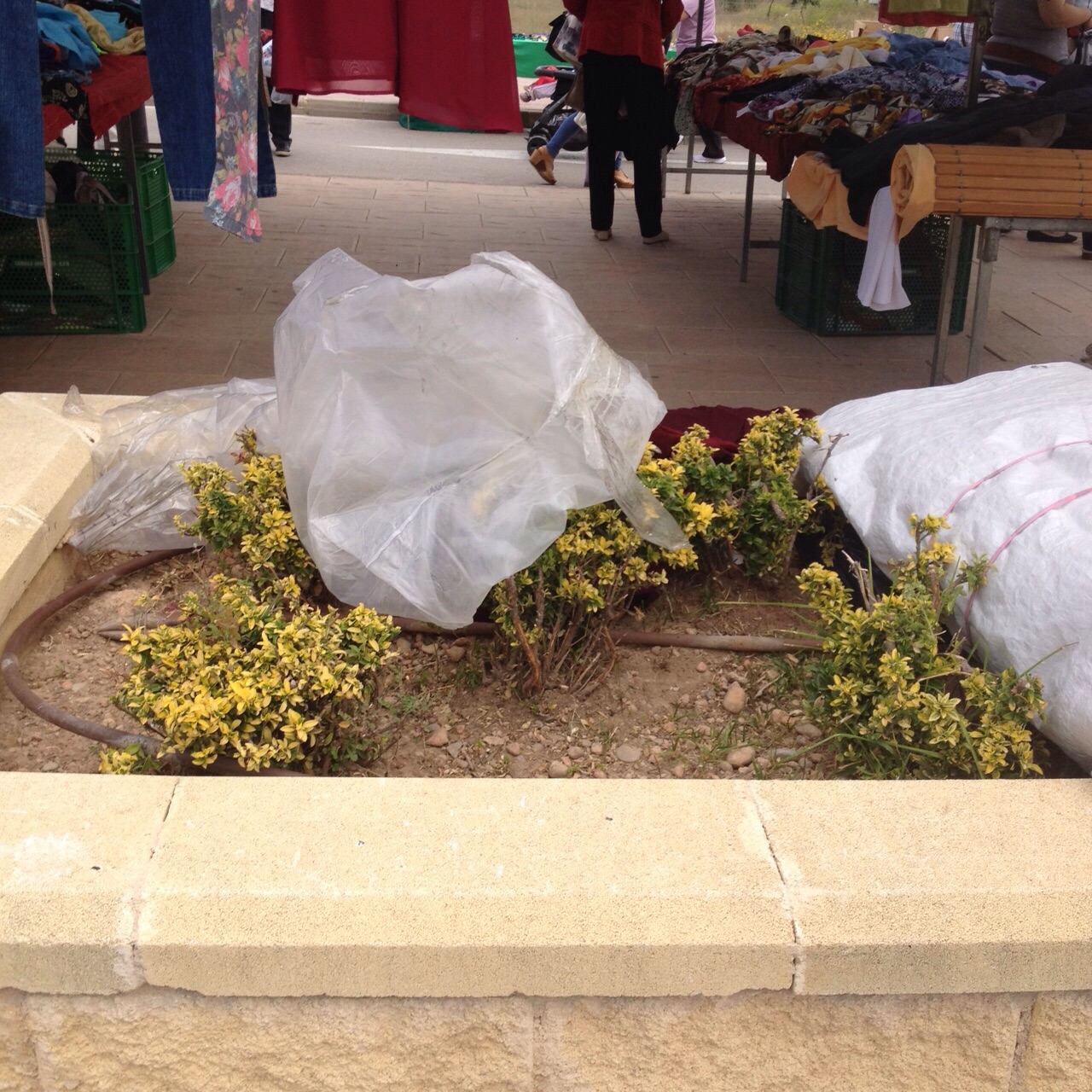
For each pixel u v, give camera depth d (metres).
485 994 1.74
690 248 8.37
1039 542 2.46
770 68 6.91
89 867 1.78
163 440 3.38
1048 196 4.38
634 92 7.75
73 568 3.26
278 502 2.89
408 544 2.54
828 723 2.50
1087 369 3.28
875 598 2.95
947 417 3.01
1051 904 1.78
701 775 2.49
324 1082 1.83
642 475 2.79
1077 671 2.26
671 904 1.75
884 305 4.75
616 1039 1.81
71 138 11.32
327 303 2.83
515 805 1.95
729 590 3.17
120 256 5.76
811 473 3.24
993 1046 1.85
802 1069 1.86
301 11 4.43
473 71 4.55
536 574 2.63
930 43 7.03
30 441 3.32
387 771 2.46
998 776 2.21
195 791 1.96
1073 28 7.39
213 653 2.23
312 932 1.70
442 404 2.70
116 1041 1.79
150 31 3.98
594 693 2.75
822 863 1.84
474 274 2.80
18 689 2.62
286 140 11.45
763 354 6.00
